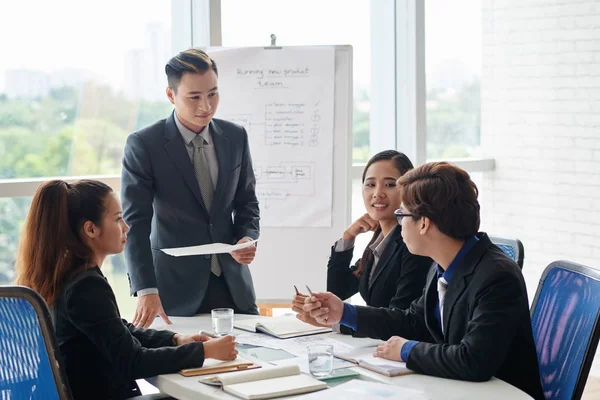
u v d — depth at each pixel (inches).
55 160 162.6
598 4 197.8
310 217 161.8
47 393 79.9
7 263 157.8
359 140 203.2
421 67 202.1
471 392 81.4
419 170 92.3
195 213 131.2
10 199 156.7
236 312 132.8
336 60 162.1
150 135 129.9
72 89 163.3
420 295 109.7
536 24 210.8
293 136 161.9
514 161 219.3
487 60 221.3
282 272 162.1
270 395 79.2
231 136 135.8
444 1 214.1
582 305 93.4
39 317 77.6
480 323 86.3
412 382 85.1
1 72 156.2
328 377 86.5
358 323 101.1
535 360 88.8
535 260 216.4
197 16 175.0
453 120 219.1
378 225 121.8
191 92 128.3
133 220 125.7
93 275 91.3
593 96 200.5
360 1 199.8
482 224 228.2
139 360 88.7
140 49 170.4
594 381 195.6
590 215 203.2
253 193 138.6
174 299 129.0
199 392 81.9
